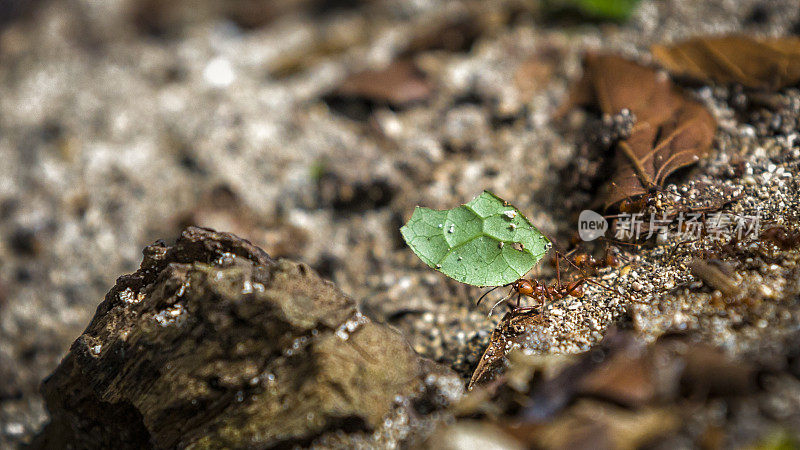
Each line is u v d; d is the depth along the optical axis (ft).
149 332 0.45
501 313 0.52
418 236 0.48
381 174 0.66
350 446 0.43
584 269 0.49
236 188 0.71
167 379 0.44
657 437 0.40
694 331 0.43
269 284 0.44
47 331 0.67
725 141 0.52
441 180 0.63
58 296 0.69
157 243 0.47
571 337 0.46
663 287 0.46
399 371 0.44
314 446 0.43
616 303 0.47
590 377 0.41
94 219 0.73
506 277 0.48
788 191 0.48
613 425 0.40
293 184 0.69
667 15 0.69
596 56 0.59
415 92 0.72
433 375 0.44
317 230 0.66
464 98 0.70
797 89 0.54
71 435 0.48
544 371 0.42
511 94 0.68
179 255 0.46
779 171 0.50
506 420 0.42
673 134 0.52
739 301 0.44
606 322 0.46
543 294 0.48
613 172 0.52
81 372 0.46
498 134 0.66
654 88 0.56
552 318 0.47
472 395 0.43
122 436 0.46
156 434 0.44
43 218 0.74
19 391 0.64
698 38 0.58
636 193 0.50
